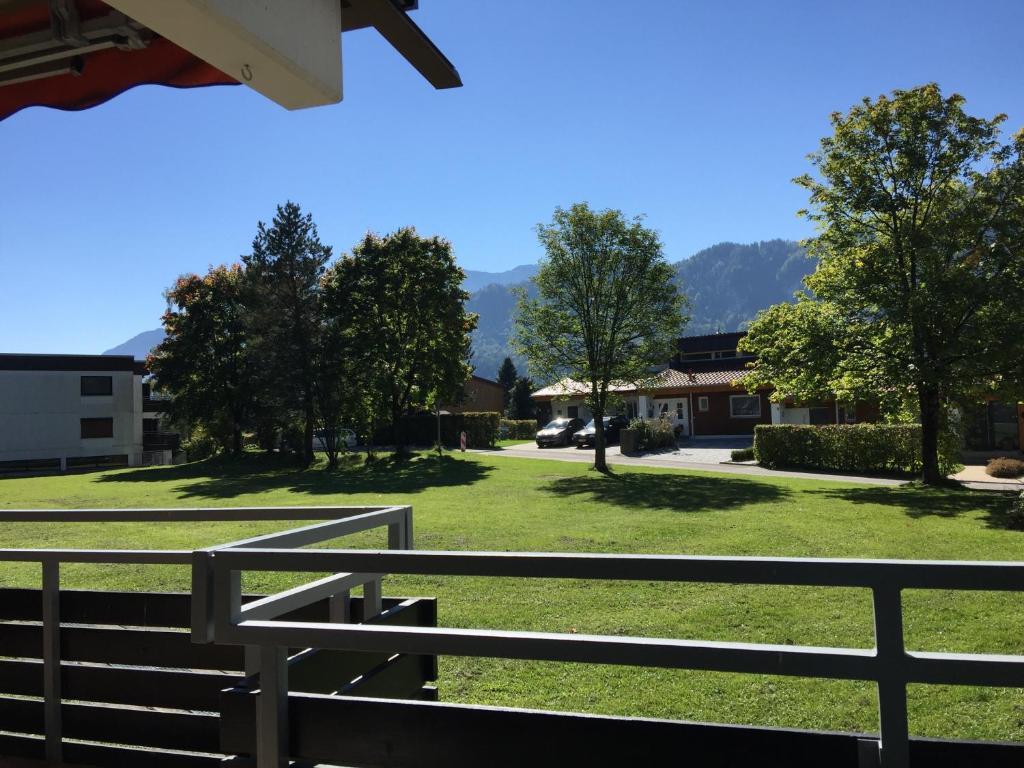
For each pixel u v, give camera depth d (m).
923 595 7.18
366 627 1.89
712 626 6.32
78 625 3.16
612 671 5.29
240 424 34.84
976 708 4.49
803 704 4.60
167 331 37.09
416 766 1.92
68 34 2.19
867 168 18.20
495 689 4.94
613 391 25.06
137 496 21.05
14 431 40.97
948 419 20.19
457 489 19.27
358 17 2.47
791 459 24.95
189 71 2.49
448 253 33.84
